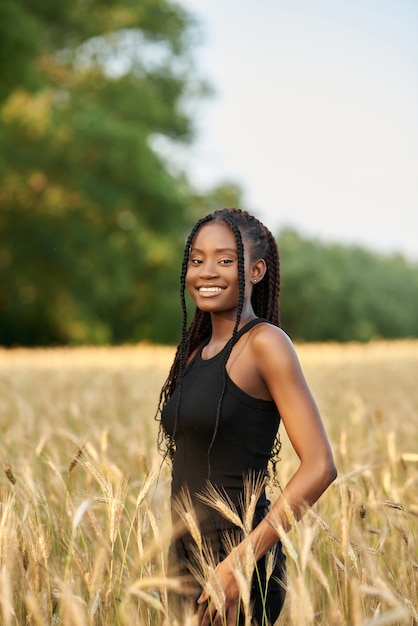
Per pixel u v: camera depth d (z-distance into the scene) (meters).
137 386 9.16
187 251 2.91
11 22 27.73
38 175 32.84
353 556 2.74
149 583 2.42
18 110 32.72
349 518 2.98
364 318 61.12
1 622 2.57
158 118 40.38
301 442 2.60
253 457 2.69
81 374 11.48
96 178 32.97
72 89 39.31
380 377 11.77
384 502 3.15
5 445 4.92
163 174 35.78
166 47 43.72
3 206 32.75
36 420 6.41
